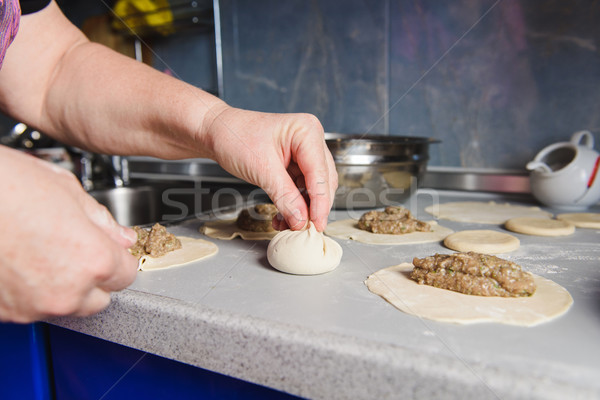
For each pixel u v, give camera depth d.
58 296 0.42
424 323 0.60
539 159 1.47
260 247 1.05
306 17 1.95
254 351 0.59
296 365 0.56
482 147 1.70
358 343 0.53
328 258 0.83
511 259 0.93
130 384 0.75
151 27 2.26
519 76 1.58
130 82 0.98
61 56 1.08
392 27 1.77
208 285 0.78
